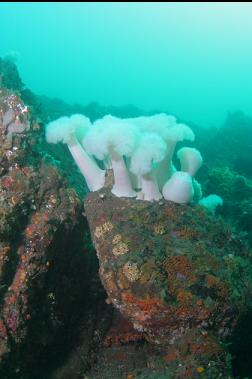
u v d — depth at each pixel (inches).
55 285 44.5
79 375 46.5
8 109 44.9
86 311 49.4
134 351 48.0
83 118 52.7
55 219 43.2
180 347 39.4
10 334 38.9
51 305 43.9
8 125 44.2
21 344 39.8
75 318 48.1
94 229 46.2
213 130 186.4
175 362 39.0
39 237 41.8
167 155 50.0
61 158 66.2
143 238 43.3
